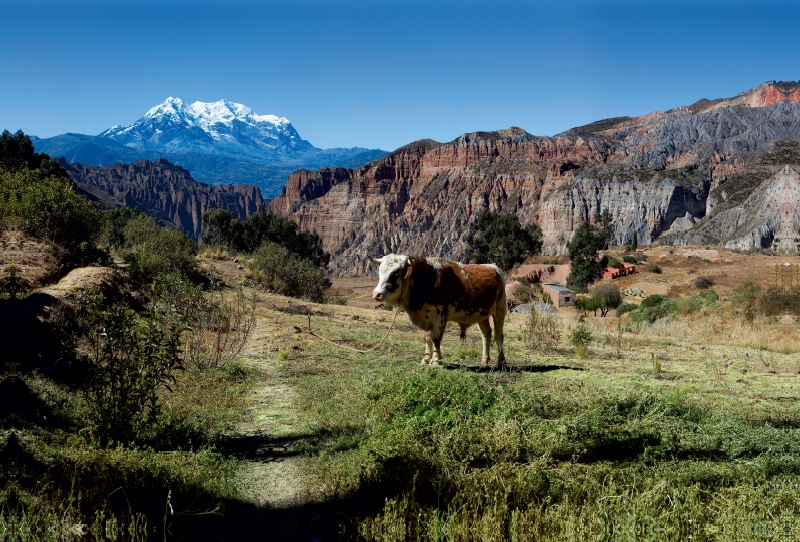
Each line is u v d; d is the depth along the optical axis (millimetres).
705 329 22031
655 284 76375
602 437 6539
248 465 6438
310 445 6941
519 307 42656
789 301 27828
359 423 7648
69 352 7035
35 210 15617
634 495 5059
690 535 4344
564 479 5410
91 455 5422
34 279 12070
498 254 88250
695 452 6383
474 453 5965
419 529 4496
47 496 4621
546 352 14508
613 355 14375
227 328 12648
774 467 5832
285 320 16516
